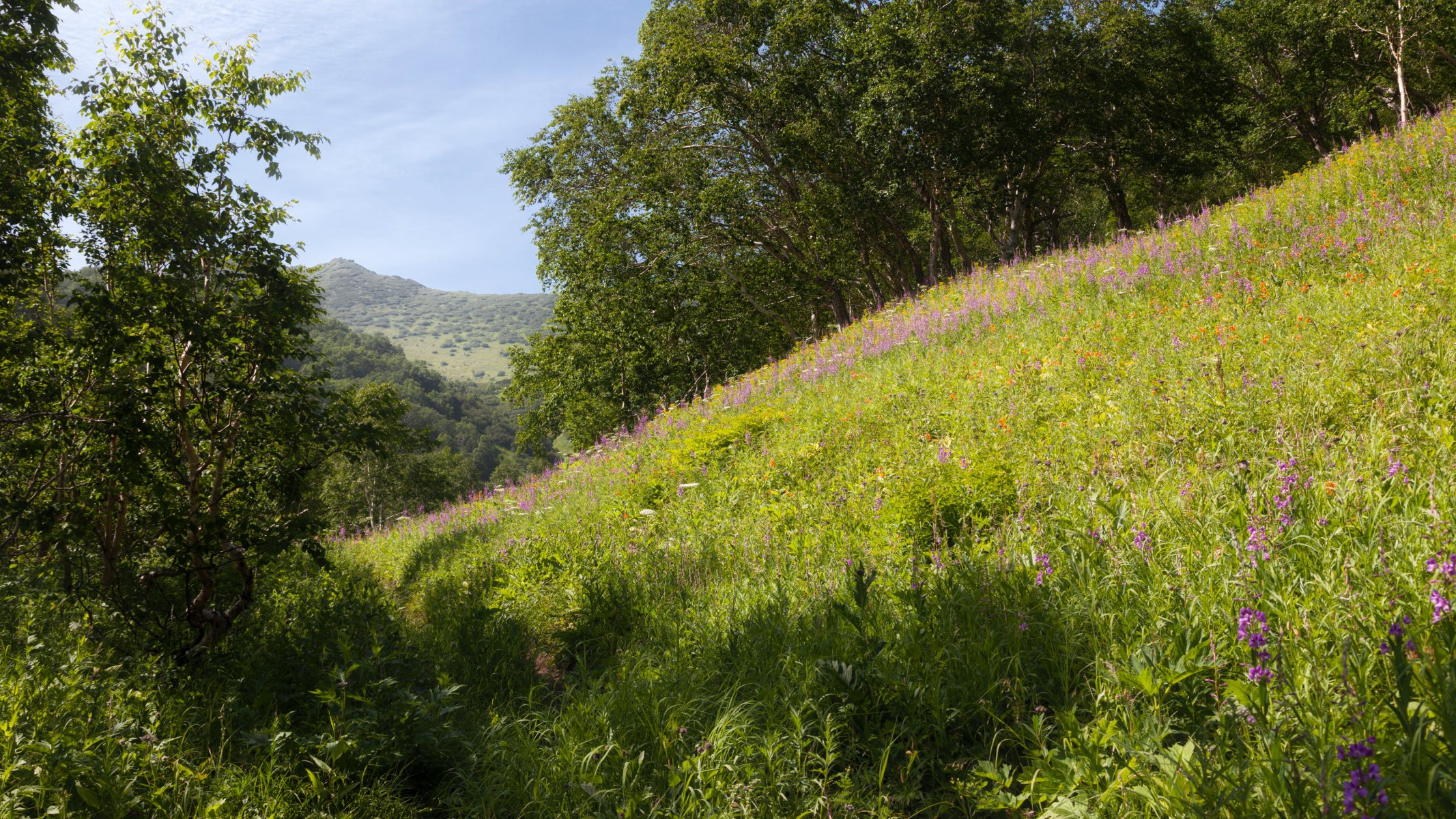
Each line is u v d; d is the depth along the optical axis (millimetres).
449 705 4559
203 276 7125
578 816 3344
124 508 7098
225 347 6664
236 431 7008
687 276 30875
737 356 34500
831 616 4543
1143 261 13055
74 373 6527
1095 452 6098
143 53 6828
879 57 25562
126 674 5199
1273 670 2725
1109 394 7461
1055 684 3551
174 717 4457
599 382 34812
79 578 6781
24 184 6809
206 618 6688
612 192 29781
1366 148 15523
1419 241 8805
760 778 3295
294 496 7281
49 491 7117
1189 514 4402
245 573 6957
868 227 30750
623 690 4301
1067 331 10398
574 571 7102
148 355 6402
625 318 30875
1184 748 2594
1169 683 2975
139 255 6824
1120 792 2623
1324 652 2902
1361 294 7680
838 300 31672
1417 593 3035
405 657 5273
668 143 30141
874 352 14141
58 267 7344
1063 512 5164
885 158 26000
